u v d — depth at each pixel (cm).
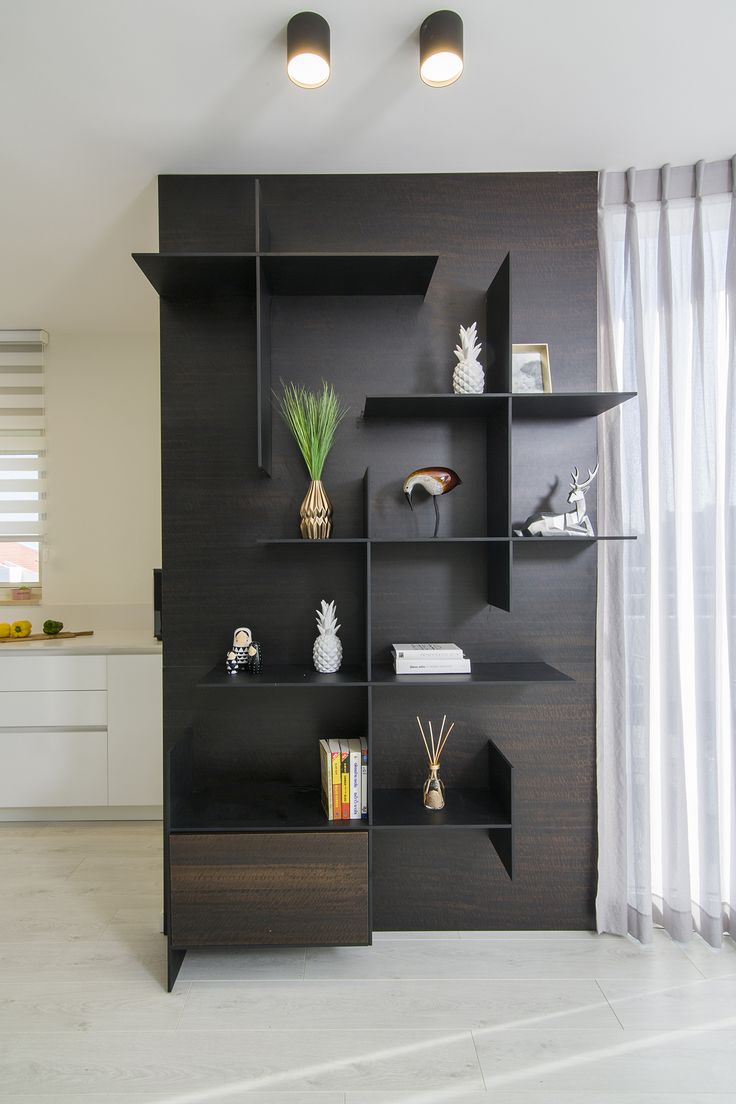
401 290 223
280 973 207
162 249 224
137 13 157
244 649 215
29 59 170
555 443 229
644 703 226
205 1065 169
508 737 229
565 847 229
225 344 225
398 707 228
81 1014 187
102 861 284
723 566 234
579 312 229
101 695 319
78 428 371
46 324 357
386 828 197
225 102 189
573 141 212
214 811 209
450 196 228
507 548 199
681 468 234
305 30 156
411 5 156
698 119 202
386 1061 171
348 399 228
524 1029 182
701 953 218
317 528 208
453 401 205
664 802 230
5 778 318
